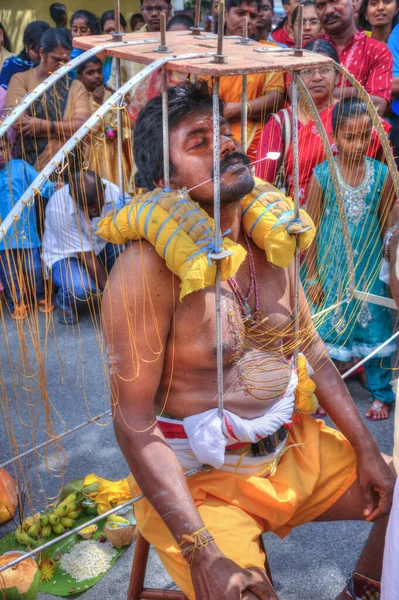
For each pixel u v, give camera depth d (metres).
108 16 5.09
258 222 1.57
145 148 1.53
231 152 1.47
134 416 1.52
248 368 1.61
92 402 3.12
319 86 3.04
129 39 1.63
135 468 1.51
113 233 1.48
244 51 1.48
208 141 1.47
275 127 2.92
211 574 1.40
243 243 1.63
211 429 1.55
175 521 1.45
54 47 3.95
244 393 1.60
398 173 1.77
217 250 1.36
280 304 1.67
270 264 1.66
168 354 1.55
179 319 1.52
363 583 1.88
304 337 1.77
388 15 4.21
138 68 4.29
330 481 1.76
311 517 1.79
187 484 1.62
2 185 3.67
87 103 3.91
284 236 1.55
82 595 2.13
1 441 2.78
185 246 1.36
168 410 1.62
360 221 2.75
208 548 1.43
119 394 1.52
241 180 1.45
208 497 1.62
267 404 1.63
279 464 1.70
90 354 3.48
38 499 2.47
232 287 1.60
